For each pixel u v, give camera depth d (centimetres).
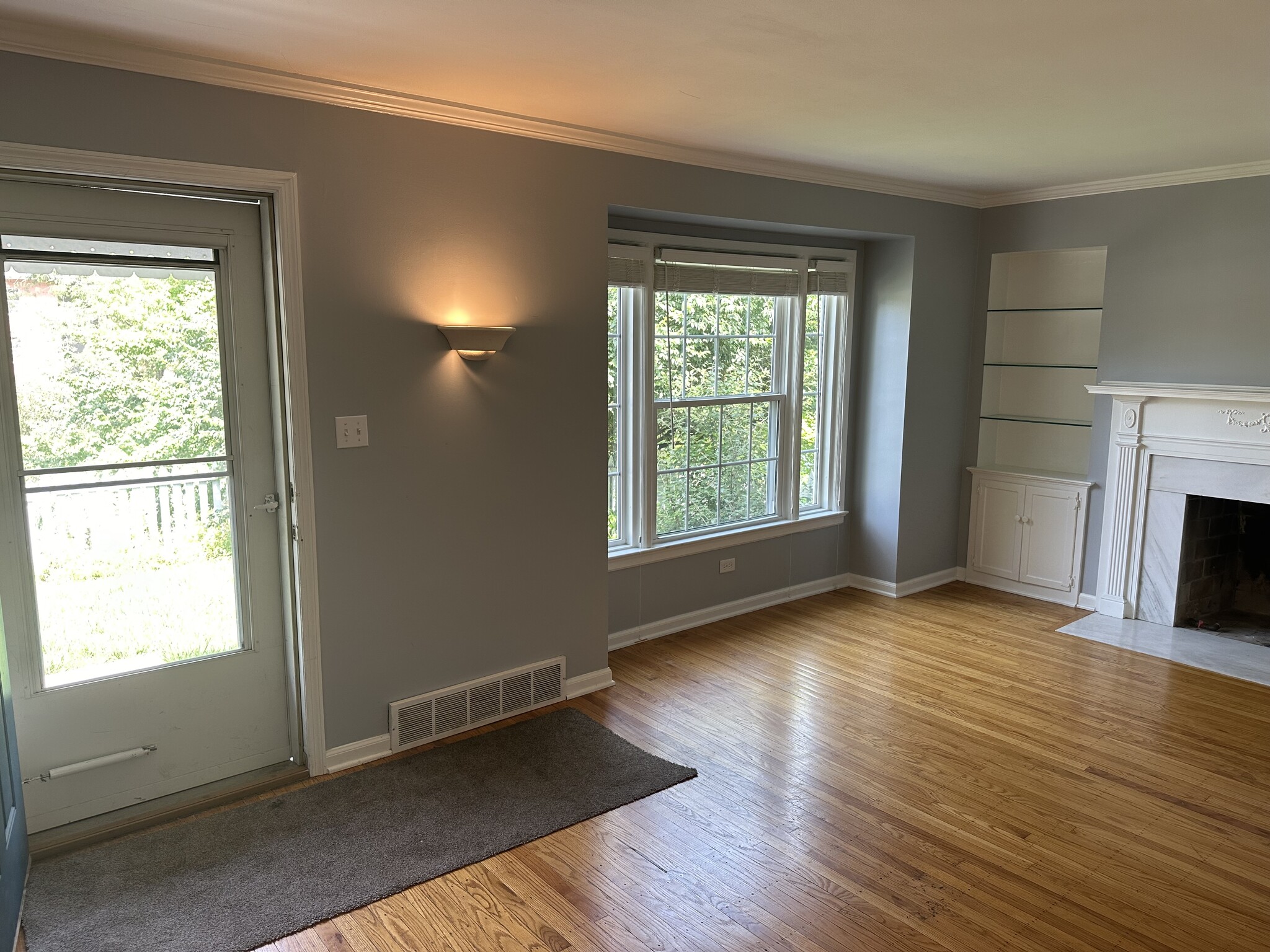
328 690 316
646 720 368
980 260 547
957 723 368
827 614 509
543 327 355
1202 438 455
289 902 248
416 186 311
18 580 258
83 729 276
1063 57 255
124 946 230
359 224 299
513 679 367
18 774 249
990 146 384
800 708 382
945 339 540
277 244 286
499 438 348
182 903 247
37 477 259
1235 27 229
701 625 489
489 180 330
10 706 243
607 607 401
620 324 434
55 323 257
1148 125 342
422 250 316
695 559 481
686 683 408
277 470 304
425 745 343
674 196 392
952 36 237
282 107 278
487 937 236
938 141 373
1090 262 526
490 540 352
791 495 521
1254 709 384
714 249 457
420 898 252
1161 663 434
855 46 246
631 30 233
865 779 321
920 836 285
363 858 269
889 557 543
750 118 334
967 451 569
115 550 277
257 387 297
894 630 481
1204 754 342
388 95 296
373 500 316
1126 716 376
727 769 328
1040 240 516
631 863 269
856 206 471
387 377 313
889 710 381
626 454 446
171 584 290
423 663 339
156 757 292
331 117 289
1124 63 261
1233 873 267
